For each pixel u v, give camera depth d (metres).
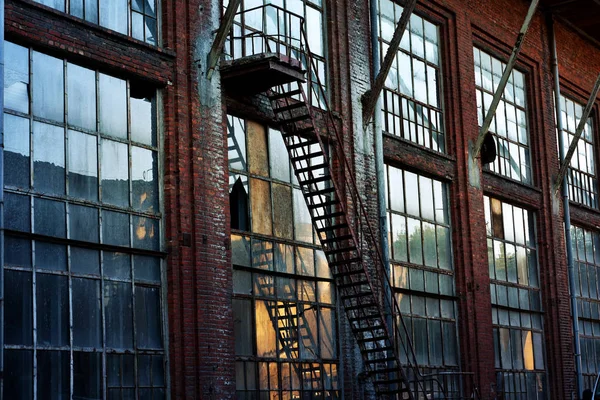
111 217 14.59
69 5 14.48
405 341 20.61
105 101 14.83
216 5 16.91
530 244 26.72
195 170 15.71
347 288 18.88
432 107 23.09
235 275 16.50
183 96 15.86
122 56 15.01
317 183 18.91
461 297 22.70
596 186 30.75
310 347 17.88
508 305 24.94
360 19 20.70
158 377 14.84
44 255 13.51
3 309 12.36
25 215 13.30
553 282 26.81
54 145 13.88
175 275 15.23
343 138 19.44
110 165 14.73
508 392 24.17
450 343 22.31
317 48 19.56
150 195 15.34
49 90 13.94
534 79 27.80
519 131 27.05
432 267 22.08
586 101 30.70
